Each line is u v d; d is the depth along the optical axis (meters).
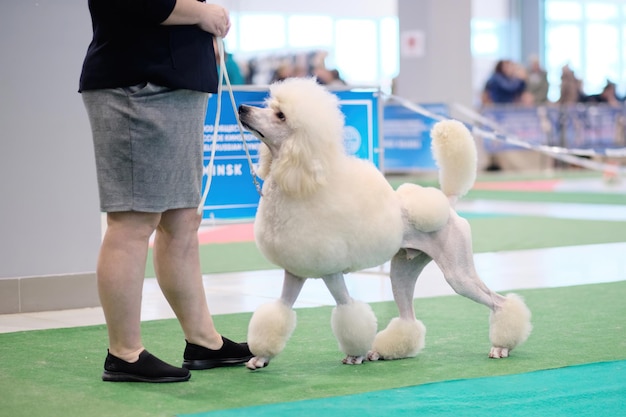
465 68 17.91
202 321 4.52
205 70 4.23
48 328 5.59
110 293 4.16
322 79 18.69
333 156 4.18
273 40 23.44
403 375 4.34
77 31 6.26
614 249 8.96
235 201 7.27
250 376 4.35
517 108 19.75
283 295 4.48
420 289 6.91
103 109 4.08
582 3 27.64
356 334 4.47
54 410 3.75
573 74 22.11
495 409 3.70
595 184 17.41
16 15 6.06
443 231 4.68
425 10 17.62
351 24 24.53
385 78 24.98
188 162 4.24
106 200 4.11
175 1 4.04
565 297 6.45
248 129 4.20
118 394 4.01
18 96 6.10
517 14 26.67
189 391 4.06
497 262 8.23
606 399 3.83
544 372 4.34
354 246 4.24
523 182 17.89
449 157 4.79
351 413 3.66
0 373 4.42
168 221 4.36
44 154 6.19
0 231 6.07
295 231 4.17
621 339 5.10
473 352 4.86
